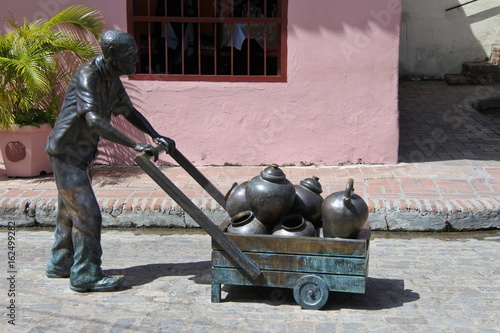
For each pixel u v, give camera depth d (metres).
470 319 4.35
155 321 4.32
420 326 4.23
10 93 7.57
